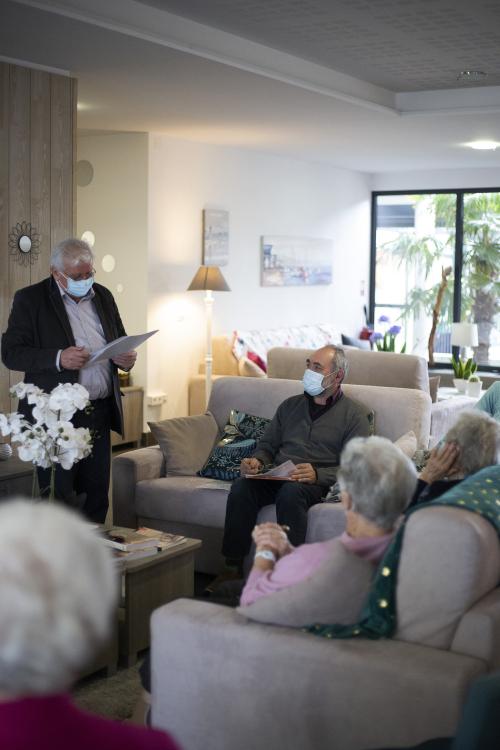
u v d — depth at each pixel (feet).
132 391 25.57
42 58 16.37
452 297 36.24
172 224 26.35
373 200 37.42
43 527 3.42
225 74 17.75
